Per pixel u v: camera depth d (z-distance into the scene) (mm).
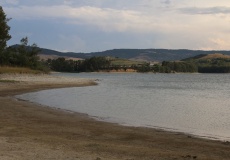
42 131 16062
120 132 16719
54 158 10086
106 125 19031
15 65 97938
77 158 10258
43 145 12180
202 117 24562
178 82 98312
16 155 10156
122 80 105125
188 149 13258
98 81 88250
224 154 12445
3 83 53625
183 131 18297
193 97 45250
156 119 23016
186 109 30016
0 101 29781
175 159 10930
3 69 78938
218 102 38156
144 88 64000
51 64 197000
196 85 82688
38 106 27375
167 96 45219
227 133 17875
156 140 14992
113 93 47719
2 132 15109
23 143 12328
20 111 23328
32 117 20781
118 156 11031
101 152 11594
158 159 10820
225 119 23625
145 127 19109
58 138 14305
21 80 64250
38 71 98250
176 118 23766
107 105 31281
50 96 38656
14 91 43531
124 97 41250
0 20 80500
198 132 18078
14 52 102938
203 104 35438
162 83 89812
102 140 14617
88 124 19062
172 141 14820
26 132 15438
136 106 31203
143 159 10734
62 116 22016
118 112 26312
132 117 23656
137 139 15117
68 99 35938
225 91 60719
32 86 54094
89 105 30812
